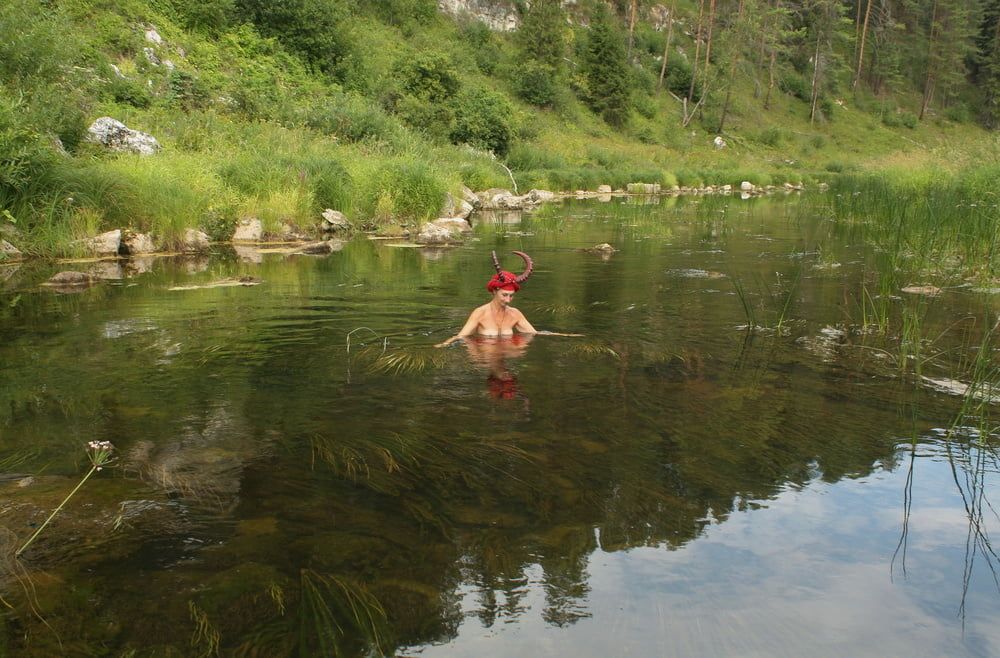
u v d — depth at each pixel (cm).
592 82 4541
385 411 393
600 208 2245
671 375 470
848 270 995
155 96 2002
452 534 265
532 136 3528
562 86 4466
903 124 6241
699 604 224
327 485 304
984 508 290
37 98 1299
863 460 337
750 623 214
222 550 254
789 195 3219
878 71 6588
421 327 611
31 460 330
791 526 274
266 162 1501
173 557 249
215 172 1420
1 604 224
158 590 230
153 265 1017
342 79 2919
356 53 3047
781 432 370
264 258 1104
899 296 796
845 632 211
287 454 335
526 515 279
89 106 1591
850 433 371
